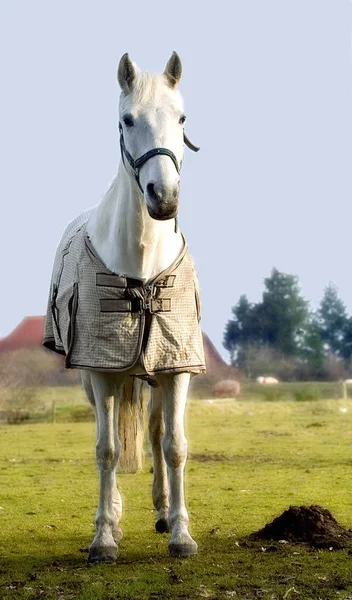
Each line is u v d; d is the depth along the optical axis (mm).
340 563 6547
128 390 7621
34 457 16406
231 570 6387
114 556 6816
